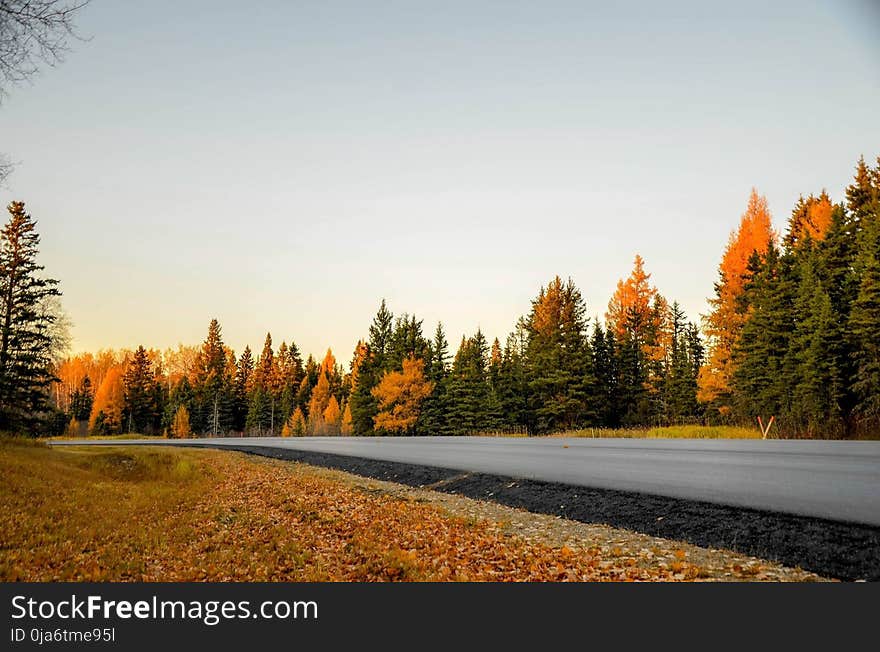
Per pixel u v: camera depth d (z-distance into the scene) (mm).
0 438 27812
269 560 8969
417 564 8117
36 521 11789
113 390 80062
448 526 10609
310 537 10594
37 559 9102
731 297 39750
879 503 7859
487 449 21125
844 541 6664
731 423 36906
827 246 34406
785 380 33000
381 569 8047
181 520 13070
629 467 13508
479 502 12703
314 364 108312
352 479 18531
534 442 22859
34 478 17047
